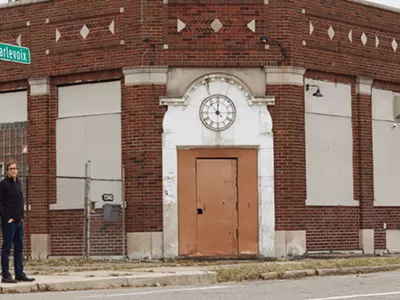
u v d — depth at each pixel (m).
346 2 24.80
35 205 24.05
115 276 16.44
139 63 22.69
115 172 23.17
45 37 24.25
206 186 22.61
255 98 22.70
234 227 22.58
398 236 25.98
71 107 24.02
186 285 16.28
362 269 19.31
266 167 22.72
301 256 22.88
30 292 14.72
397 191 26.12
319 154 24.03
